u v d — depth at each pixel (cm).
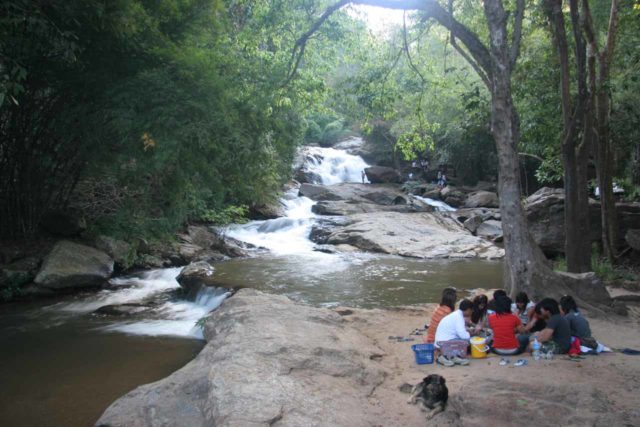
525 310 795
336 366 610
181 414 518
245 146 983
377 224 2194
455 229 2330
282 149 1258
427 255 1856
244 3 1555
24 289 1219
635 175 1714
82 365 794
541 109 1395
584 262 1230
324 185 2986
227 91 1015
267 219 2406
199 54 970
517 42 964
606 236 1371
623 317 898
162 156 904
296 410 470
